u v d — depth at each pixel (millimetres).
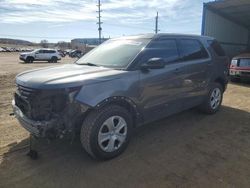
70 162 3494
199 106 5594
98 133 3322
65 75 3361
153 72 3967
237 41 18078
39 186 2975
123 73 3604
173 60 4426
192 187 2965
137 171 3293
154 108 4094
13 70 16438
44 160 3541
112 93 3381
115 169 3334
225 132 4648
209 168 3381
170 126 4914
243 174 3238
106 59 4141
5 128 4688
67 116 3090
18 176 3166
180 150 3895
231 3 13039
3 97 7379
